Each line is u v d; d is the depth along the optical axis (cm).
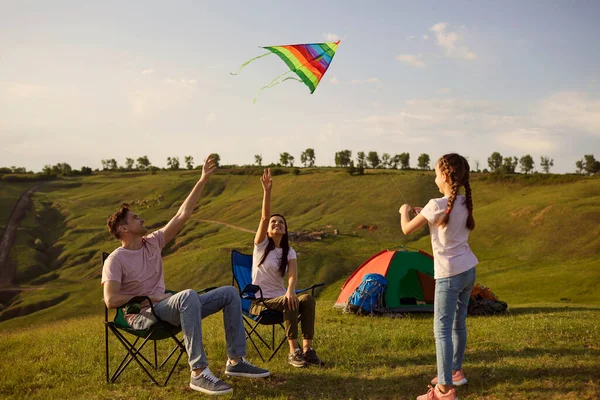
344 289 1411
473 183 11619
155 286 554
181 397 498
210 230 10888
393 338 716
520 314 1162
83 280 8819
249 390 517
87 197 14825
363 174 13850
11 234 11125
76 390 537
